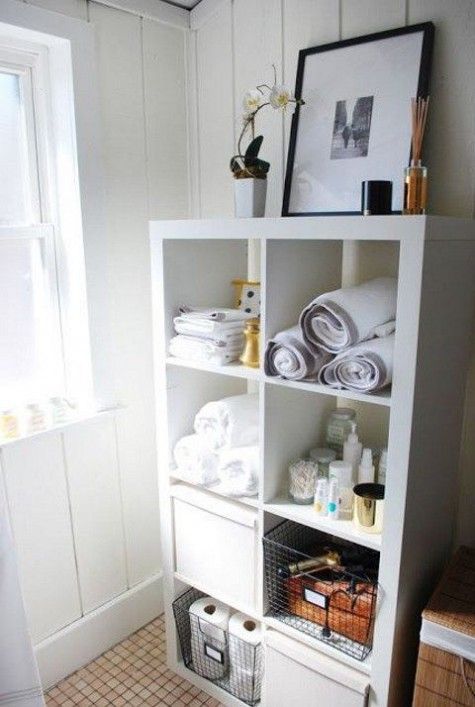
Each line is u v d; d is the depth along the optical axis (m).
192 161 1.90
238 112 1.76
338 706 1.37
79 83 1.56
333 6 1.52
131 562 1.97
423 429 1.23
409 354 1.13
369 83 1.46
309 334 1.27
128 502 1.91
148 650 1.90
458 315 1.30
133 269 1.81
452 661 1.20
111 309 1.76
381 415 1.61
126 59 1.68
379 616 1.28
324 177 1.55
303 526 1.58
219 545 1.57
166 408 1.61
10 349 1.65
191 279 1.61
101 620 1.87
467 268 1.30
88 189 1.63
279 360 1.31
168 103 1.82
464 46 1.34
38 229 1.64
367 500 1.28
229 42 1.73
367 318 1.23
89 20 1.58
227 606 1.69
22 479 1.60
